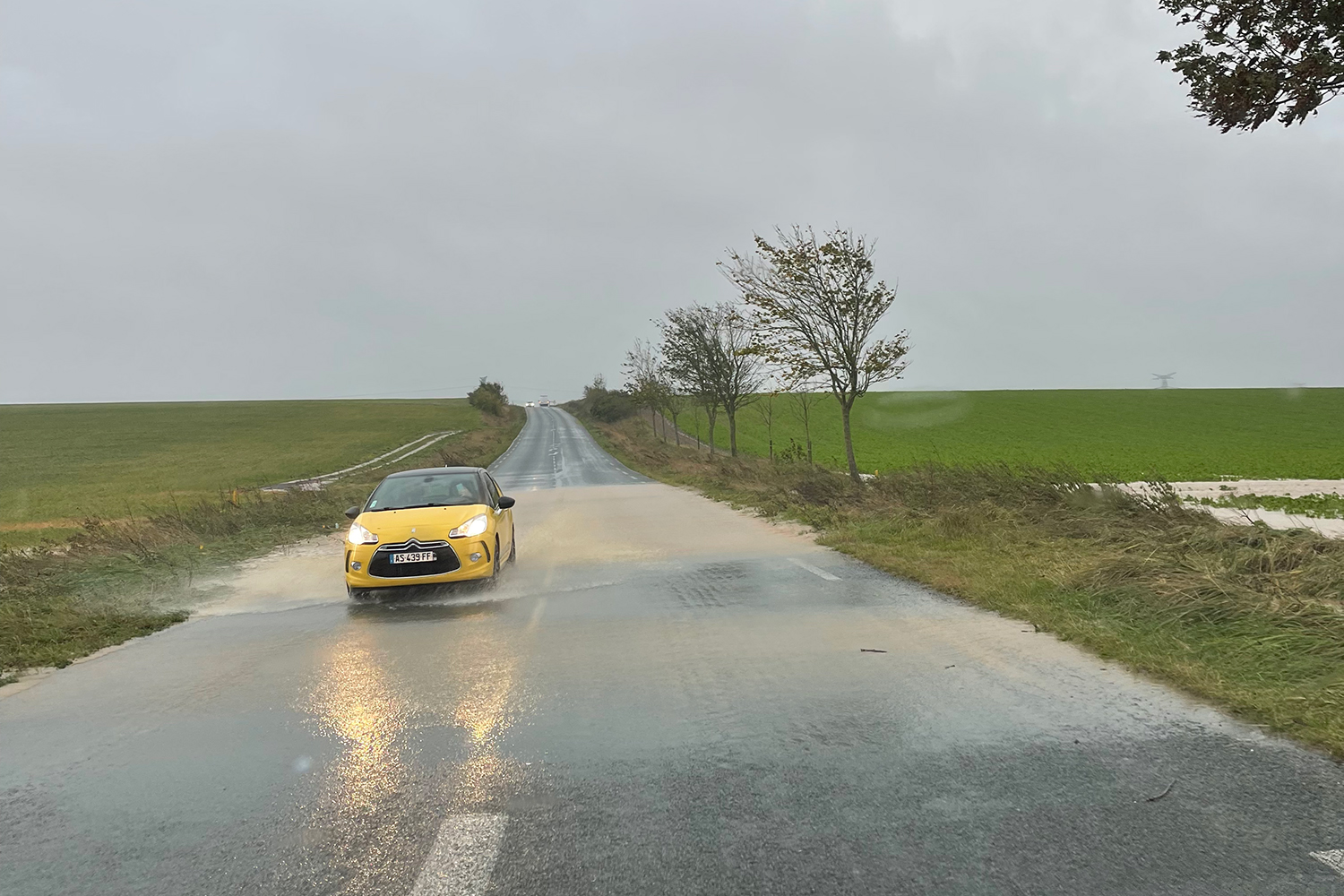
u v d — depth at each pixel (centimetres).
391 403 12000
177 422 7912
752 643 609
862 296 1783
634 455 5672
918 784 345
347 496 2323
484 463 5419
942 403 7819
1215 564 715
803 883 270
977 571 845
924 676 507
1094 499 1169
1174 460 3981
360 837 313
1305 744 381
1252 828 299
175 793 363
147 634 741
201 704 506
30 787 378
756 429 6525
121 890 280
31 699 536
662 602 787
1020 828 303
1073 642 580
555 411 14300
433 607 812
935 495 1406
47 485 3797
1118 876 268
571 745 407
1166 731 402
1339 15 444
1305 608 566
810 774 360
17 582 952
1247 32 477
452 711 470
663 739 411
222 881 284
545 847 300
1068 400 7919
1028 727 412
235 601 901
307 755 406
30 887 284
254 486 3594
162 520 1545
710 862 285
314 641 682
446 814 331
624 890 269
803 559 1041
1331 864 273
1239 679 472
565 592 864
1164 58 502
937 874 273
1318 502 1830
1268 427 5922
